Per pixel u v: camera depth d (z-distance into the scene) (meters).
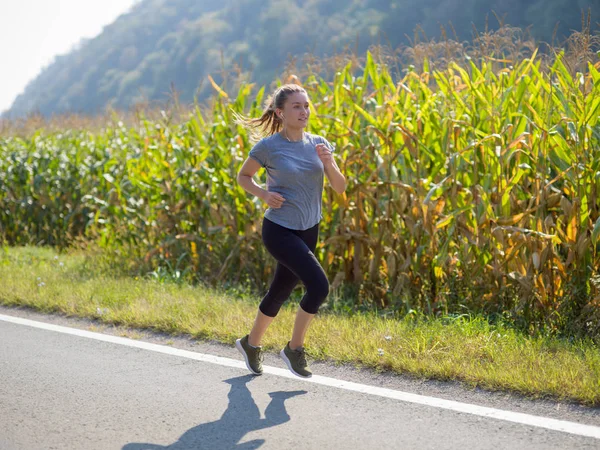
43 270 8.12
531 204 5.62
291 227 4.21
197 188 7.94
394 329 5.13
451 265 6.09
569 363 4.25
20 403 4.00
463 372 4.20
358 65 8.11
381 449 3.29
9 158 11.84
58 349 5.14
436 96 6.76
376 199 6.57
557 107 5.91
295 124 4.15
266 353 4.94
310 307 4.12
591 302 5.21
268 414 3.78
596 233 5.07
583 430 3.42
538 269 5.48
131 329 5.69
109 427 3.62
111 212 9.16
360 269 6.76
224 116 7.95
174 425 3.64
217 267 7.73
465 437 3.40
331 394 4.07
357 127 6.93
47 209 11.28
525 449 3.24
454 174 5.89
